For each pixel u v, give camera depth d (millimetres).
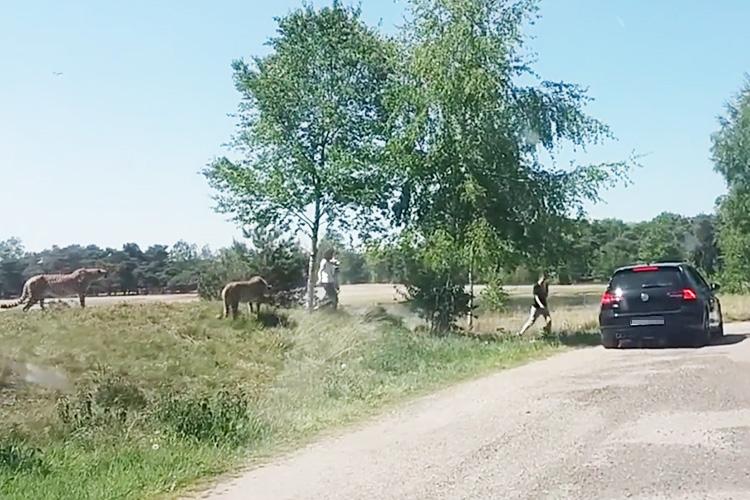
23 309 30703
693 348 18141
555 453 8922
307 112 40688
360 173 38938
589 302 42438
